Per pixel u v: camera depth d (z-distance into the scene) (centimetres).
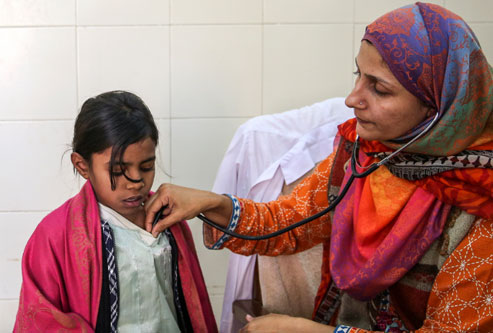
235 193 152
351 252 106
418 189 96
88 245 97
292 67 179
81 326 93
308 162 142
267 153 148
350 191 107
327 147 146
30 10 172
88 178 104
